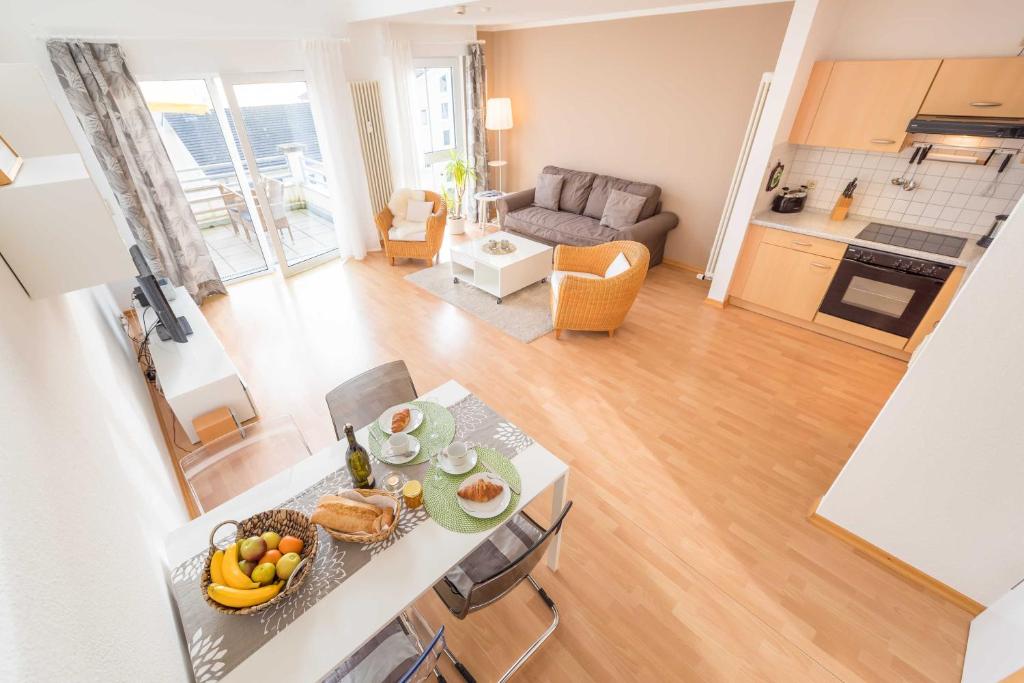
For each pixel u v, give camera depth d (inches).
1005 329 58.0
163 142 146.9
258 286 181.8
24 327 42.5
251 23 155.8
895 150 122.5
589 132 209.3
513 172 256.1
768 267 149.2
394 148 213.2
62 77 124.6
